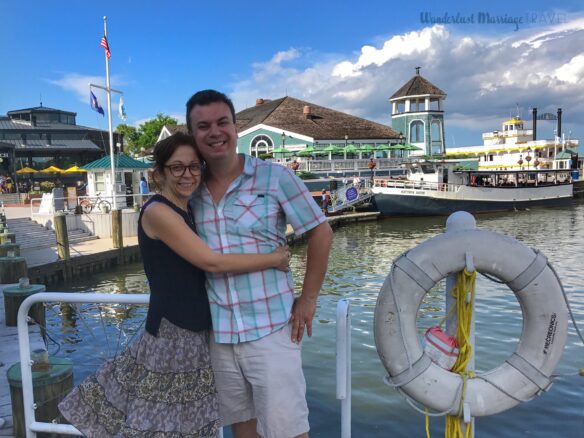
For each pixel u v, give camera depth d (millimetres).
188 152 2389
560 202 40281
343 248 22438
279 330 2514
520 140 60438
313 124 43406
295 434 2529
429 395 2910
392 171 40969
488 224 30203
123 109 24812
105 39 23750
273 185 2494
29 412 3621
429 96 46031
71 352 8969
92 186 25734
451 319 3014
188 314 2473
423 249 2916
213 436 2480
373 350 8844
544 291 2814
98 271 18344
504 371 2941
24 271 11656
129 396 2527
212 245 2502
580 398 6711
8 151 36344
